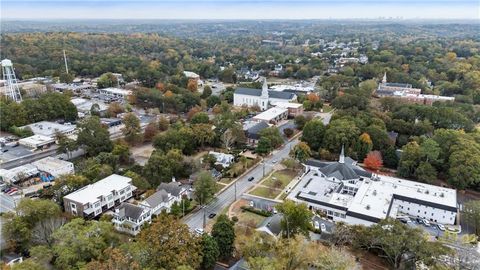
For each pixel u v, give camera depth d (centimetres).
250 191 12581
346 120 16112
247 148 16600
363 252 8831
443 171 13475
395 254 8044
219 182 13350
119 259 6950
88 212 10494
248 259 7712
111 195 11225
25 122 18500
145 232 8194
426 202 10931
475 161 12225
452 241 9319
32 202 9419
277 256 7794
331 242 8875
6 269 7094
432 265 7512
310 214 9469
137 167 13275
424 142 13688
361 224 9544
